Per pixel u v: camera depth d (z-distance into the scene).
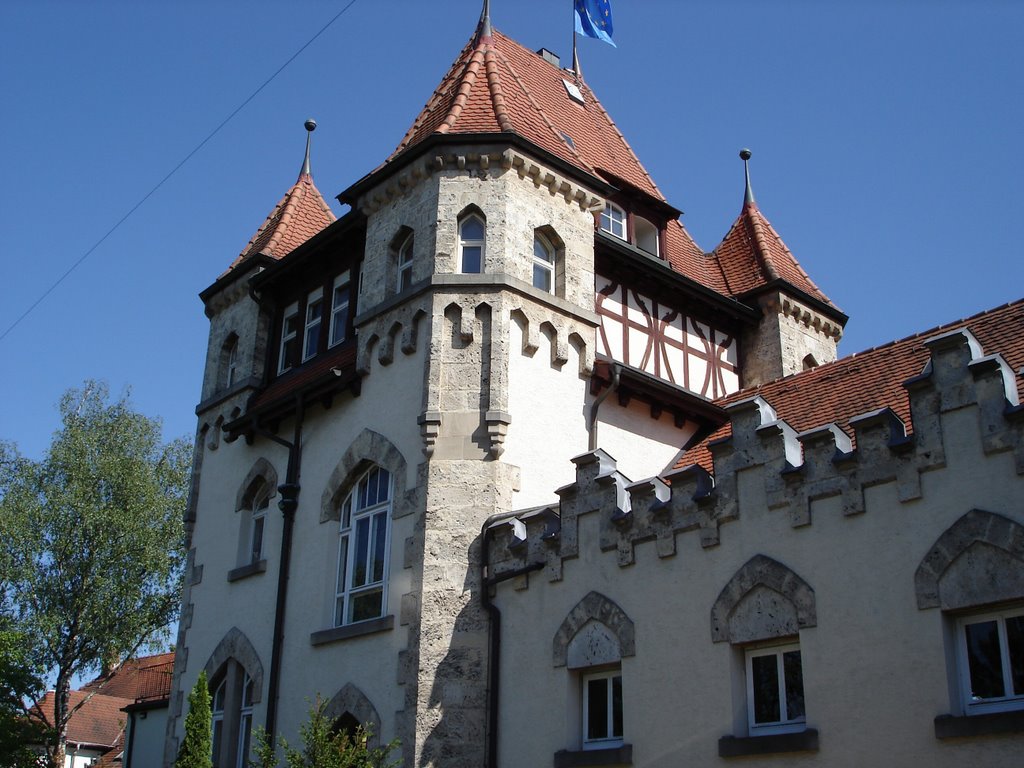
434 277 16.03
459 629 14.13
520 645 13.62
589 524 13.25
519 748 13.16
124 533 32.16
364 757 12.70
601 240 17.97
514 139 16.67
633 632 12.28
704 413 18.30
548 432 15.89
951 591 9.75
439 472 15.05
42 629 30.03
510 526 14.27
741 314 20.42
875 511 10.52
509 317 15.91
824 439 11.12
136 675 50.34
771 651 11.22
